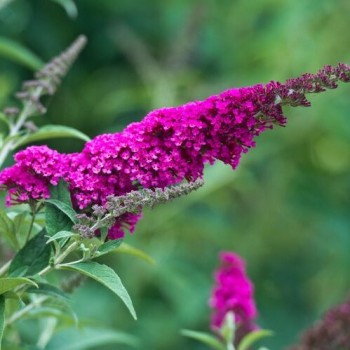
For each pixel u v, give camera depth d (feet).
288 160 42.73
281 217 41.63
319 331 20.63
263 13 46.91
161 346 36.11
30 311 18.83
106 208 14.11
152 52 43.60
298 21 40.78
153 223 35.70
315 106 40.57
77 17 42.80
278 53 41.19
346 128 40.73
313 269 43.55
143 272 35.45
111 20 43.52
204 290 36.99
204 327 37.29
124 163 14.69
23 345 19.31
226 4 45.03
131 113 42.29
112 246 14.49
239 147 14.82
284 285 42.65
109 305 34.94
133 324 35.45
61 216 14.87
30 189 14.96
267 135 40.50
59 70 21.29
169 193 13.96
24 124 20.27
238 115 14.48
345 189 44.14
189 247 39.47
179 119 14.61
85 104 42.50
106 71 43.75
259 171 42.52
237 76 42.09
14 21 40.37
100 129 42.09
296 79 14.52
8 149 19.70
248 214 41.70
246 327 21.57
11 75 39.24
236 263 21.84
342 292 42.04
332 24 41.29
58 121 41.73
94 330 24.58
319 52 40.81
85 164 14.85
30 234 17.20
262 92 14.60
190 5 43.55
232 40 44.45
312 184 42.52
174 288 36.11
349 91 41.98
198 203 40.16
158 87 37.83
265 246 41.34
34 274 15.25
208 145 14.79
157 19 44.62
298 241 42.57
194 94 39.04
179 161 14.62
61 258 14.65
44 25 41.55
